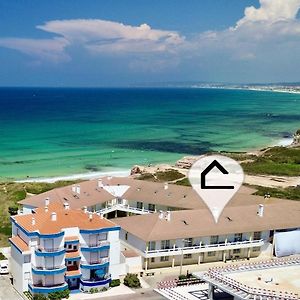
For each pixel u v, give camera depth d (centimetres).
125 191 9912
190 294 6419
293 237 8219
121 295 6531
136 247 7531
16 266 6706
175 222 7725
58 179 15375
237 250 8006
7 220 10094
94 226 6775
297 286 5628
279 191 12225
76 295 6506
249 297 5328
